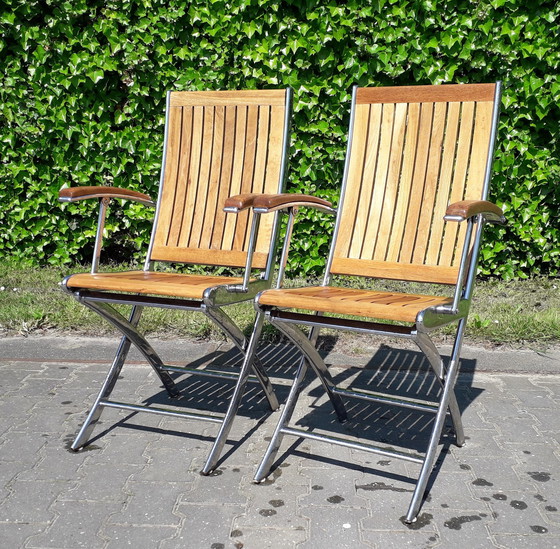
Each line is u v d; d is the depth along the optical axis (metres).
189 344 3.79
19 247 5.26
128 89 4.96
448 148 2.69
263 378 2.89
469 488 2.28
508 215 4.82
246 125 3.01
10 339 3.86
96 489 2.26
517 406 2.99
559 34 4.46
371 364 3.52
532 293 4.70
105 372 3.42
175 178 3.12
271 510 2.14
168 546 1.94
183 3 4.66
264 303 2.34
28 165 5.05
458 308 2.27
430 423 2.84
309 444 2.64
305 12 4.59
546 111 4.59
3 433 2.70
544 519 2.09
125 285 2.46
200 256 3.03
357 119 2.88
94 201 5.14
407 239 2.74
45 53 4.84
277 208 2.46
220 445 2.45
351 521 2.08
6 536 1.99
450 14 4.49
